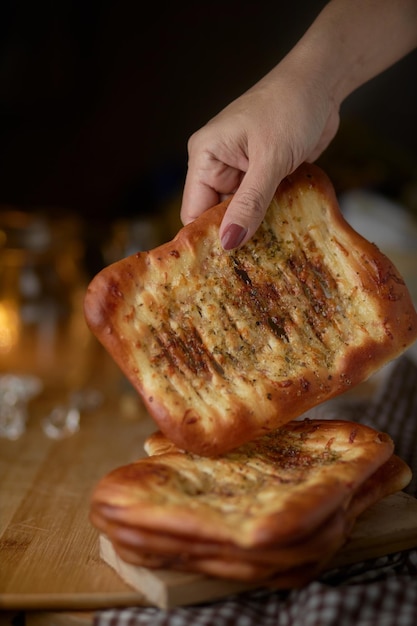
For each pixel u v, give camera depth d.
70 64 1.54
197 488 0.44
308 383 0.46
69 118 1.59
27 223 0.97
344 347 0.48
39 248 0.95
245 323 0.48
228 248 0.48
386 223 1.07
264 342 0.48
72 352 0.98
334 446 0.48
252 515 0.40
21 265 0.95
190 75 1.59
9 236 0.95
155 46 1.58
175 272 0.47
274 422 0.45
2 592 0.44
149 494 0.42
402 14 0.62
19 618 0.46
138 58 1.58
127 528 0.41
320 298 0.49
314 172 0.52
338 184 1.24
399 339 0.49
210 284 0.48
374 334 0.49
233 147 0.56
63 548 0.50
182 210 0.61
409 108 1.57
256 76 1.59
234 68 1.59
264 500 0.41
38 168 1.60
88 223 1.59
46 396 0.88
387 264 0.50
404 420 0.70
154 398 0.44
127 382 0.83
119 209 1.62
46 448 0.72
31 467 0.67
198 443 0.44
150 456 0.49
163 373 0.45
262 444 0.49
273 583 0.43
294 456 0.47
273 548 0.39
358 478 0.43
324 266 0.50
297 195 0.52
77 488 0.62
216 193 0.60
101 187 1.62
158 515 0.40
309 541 0.40
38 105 1.55
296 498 0.40
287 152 0.54
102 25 1.56
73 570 0.47
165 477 0.43
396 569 0.47
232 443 0.44
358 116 1.58
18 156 1.59
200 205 0.60
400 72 1.56
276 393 0.46
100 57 1.57
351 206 1.13
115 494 0.42
